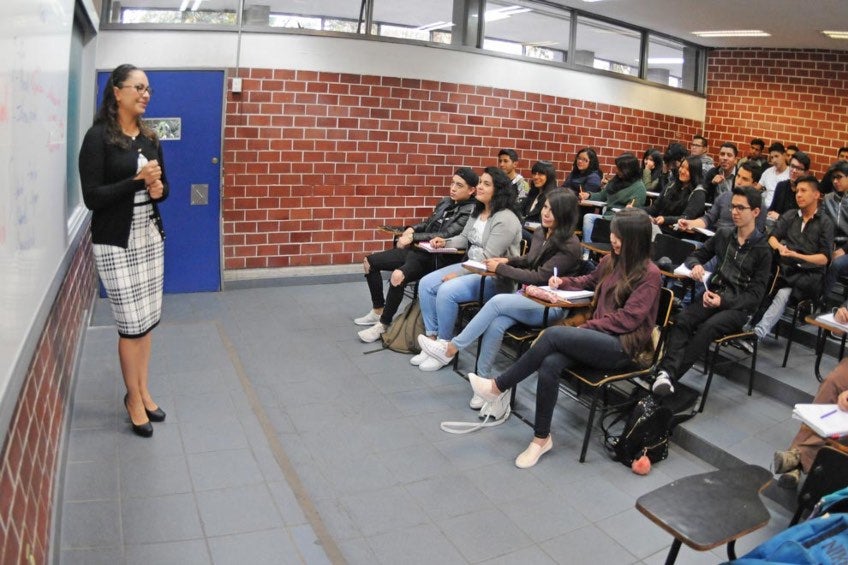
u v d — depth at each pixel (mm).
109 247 2801
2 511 1481
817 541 1631
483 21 6598
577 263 3998
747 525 1761
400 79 6242
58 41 2547
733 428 3525
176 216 5703
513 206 4500
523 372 3348
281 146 5918
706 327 3623
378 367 4348
